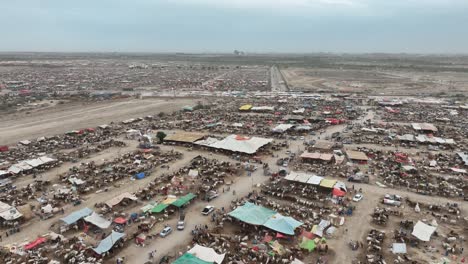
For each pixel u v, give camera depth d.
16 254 49.88
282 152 97.69
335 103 174.00
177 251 51.22
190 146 103.44
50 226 58.19
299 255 49.59
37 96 191.12
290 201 67.44
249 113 152.25
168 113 152.88
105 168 83.38
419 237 52.53
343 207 64.25
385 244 52.50
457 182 75.69
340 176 79.50
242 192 71.50
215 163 87.25
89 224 58.38
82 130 119.81
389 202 65.44
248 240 54.06
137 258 49.34
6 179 76.38
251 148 95.62
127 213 62.53
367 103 176.25
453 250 50.34
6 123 131.75
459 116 144.88
